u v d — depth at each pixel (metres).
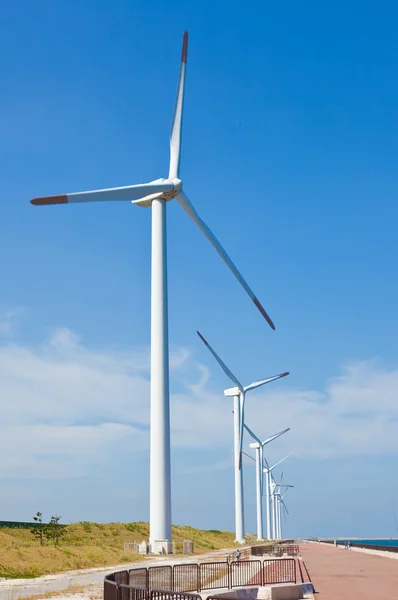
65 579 38.19
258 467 157.38
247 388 106.94
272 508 194.75
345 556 70.62
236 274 66.69
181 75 63.41
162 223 60.84
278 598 27.58
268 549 65.06
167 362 58.72
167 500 56.88
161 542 56.44
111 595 16.80
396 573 41.69
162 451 57.06
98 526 119.12
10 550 49.81
